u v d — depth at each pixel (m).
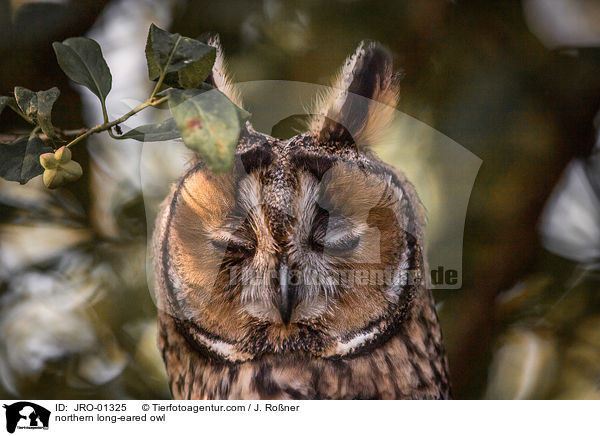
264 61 1.70
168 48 1.55
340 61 1.70
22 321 1.70
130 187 1.70
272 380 1.65
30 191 1.70
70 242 1.70
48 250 1.70
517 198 1.70
